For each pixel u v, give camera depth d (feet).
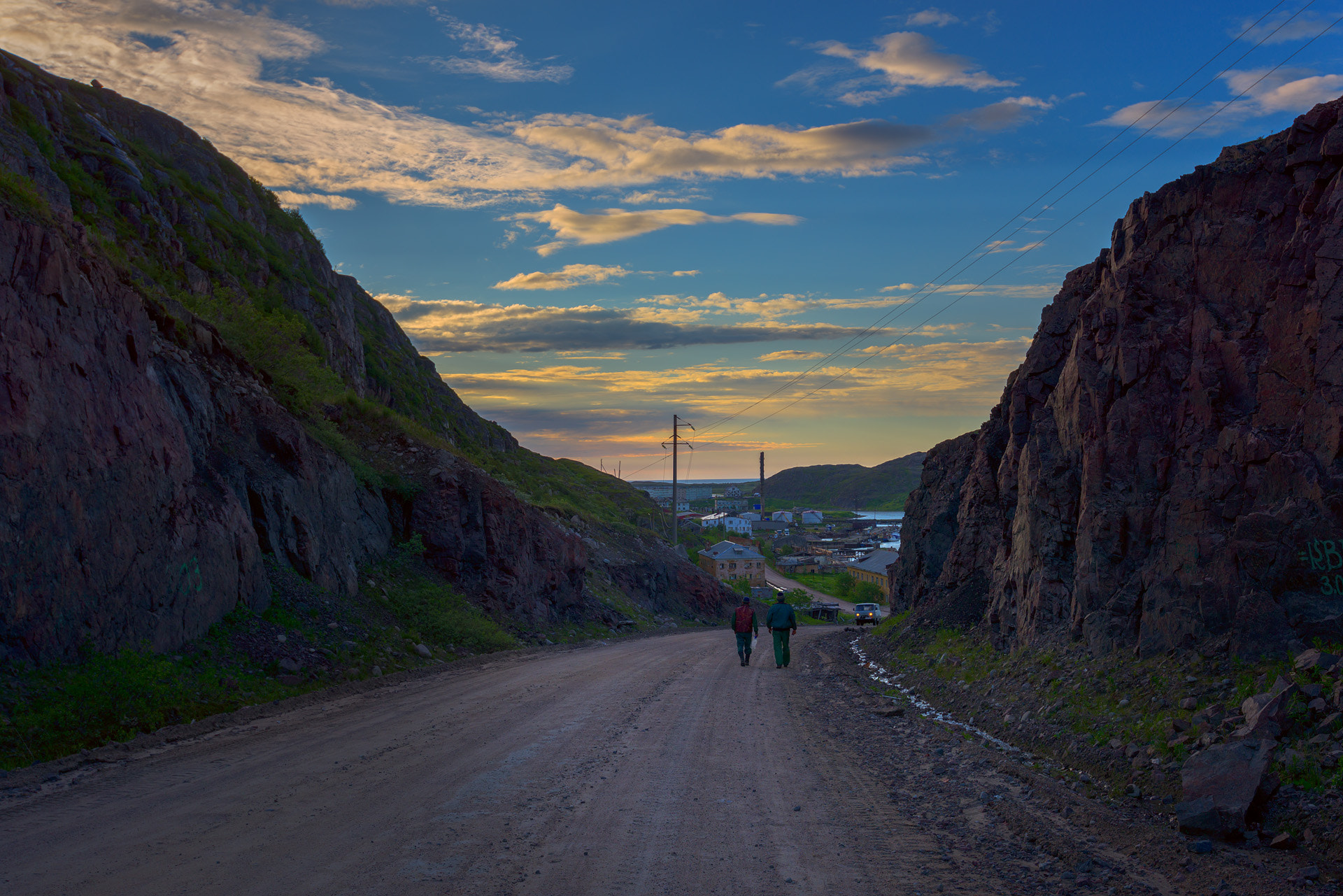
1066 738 31.30
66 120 100.48
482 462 190.49
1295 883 17.39
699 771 27.78
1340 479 28.58
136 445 42.06
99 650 35.70
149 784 25.12
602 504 256.93
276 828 20.68
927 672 56.85
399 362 196.44
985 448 71.10
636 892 16.92
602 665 62.49
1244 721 25.21
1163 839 20.72
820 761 30.12
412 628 64.54
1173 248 40.06
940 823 22.47
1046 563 46.60
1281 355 32.96
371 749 30.45
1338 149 32.96
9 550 32.50
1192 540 33.42
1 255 35.96
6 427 33.73
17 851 18.88
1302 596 28.48
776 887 17.35
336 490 68.08
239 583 48.26
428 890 16.65
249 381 64.13
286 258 137.08
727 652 79.46
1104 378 41.55
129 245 91.35
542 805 23.22
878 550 407.23
